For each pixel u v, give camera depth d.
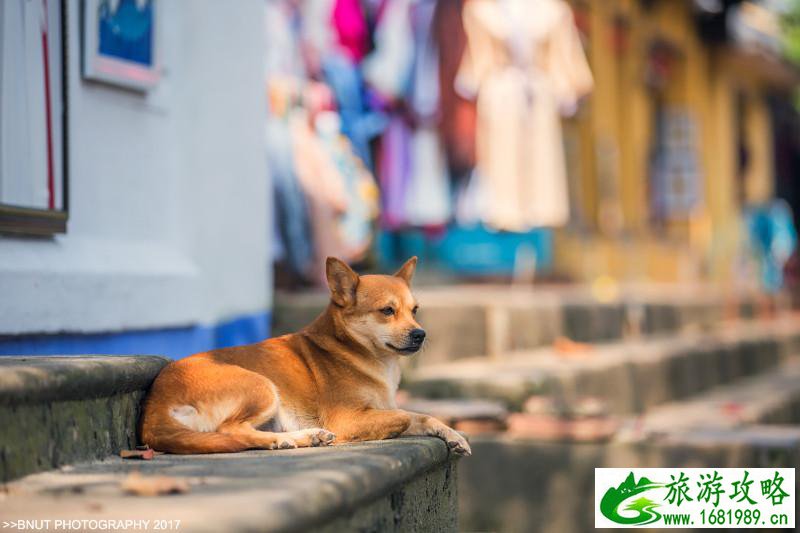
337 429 6.75
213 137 9.89
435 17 16.84
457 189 17.42
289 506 4.26
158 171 9.12
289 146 12.77
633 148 24.73
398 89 16.14
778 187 39.44
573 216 22.27
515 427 11.02
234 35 10.34
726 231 31.19
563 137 21.88
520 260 19.91
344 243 13.44
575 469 10.73
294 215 12.76
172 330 9.02
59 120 7.66
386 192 16.44
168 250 9.20
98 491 4.78
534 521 10.78
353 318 7.07
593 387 13.27
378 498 5.32
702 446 10.61
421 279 18.14
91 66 8.09
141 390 6.24
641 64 25.41
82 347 7.80
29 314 7.16
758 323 26.12
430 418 6.75
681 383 16.44
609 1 23.27
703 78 30.02
